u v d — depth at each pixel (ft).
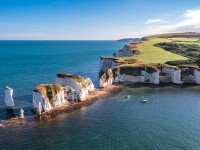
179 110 252.21
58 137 190.70
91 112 245.04
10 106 249.14
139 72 368.48
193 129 205.67
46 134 195.72
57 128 206.59
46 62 634.43
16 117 229.45
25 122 218.59
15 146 176.86
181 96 304.30
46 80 389.19
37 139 187.52
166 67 375.04
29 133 197.16
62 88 265.13
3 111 244.22
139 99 290.35
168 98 295.28
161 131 201.77
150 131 201.67
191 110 252.21
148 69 368.27
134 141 184.65
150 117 232.53
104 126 211.20
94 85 358.02
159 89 337.72
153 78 363.97
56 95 255.29
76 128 207.00
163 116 235.20
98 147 176.04
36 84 357.20
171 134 196.44
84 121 221.87
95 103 273.75
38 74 444.14
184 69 375.04
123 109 254.68
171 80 371.97
